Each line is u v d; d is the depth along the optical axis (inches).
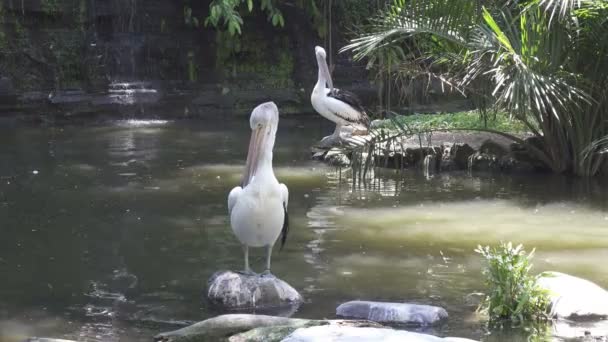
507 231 304.7
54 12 670.5
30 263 260.7
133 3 701.3
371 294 233.8
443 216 328.5
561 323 210.2
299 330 188.1
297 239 292.2
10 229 299.4
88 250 274.7
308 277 249.1
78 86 662.5
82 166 422.3
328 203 352.2
